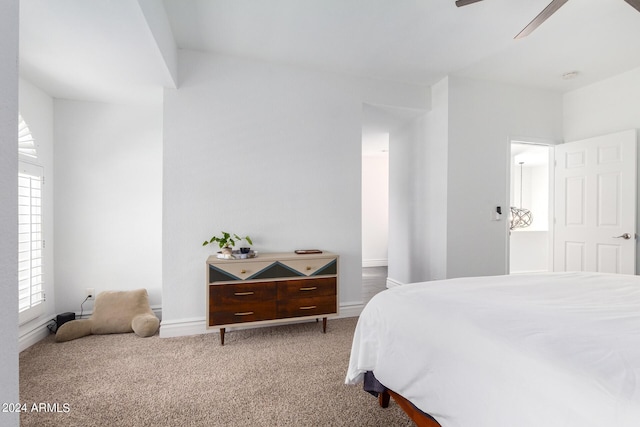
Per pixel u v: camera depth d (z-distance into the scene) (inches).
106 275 119.3
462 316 45.9
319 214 122.6
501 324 41.8
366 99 130.2
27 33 75.1
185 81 108.1
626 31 96.8
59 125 114.4
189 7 86.6
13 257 18.2
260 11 88.1
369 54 111.9
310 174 121.6
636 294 58.1
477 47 107.2
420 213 149.1
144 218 122.6
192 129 108.7
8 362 17.8
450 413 40.2
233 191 112.6
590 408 27.2
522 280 71.6
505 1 83.0
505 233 136.9
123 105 121.0
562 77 130.1
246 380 76.8
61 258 114.5
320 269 107.3
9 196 18.0
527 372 32.8
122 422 60.9
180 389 72.7
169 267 106.5
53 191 113.2
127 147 121.2
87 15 68.3
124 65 91.1
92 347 96.1
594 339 36.2
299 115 120.5
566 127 145.3
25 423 60.4
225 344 98.9
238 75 113.4
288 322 112.0
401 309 55.6
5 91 17.7
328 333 108.3
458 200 131.2
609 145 124.7
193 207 108.7
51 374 79.6
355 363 61.3
